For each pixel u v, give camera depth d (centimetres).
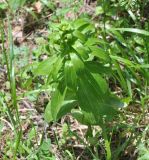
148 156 354
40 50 475
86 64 337
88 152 392
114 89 440
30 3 533
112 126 399
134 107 416
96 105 338
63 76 339
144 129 397
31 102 438
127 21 479
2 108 423
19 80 455
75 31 322
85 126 414
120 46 443
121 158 388
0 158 397
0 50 488
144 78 425
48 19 518
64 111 352
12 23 519
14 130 392
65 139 401
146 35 435
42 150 386
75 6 512
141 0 491
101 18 496
